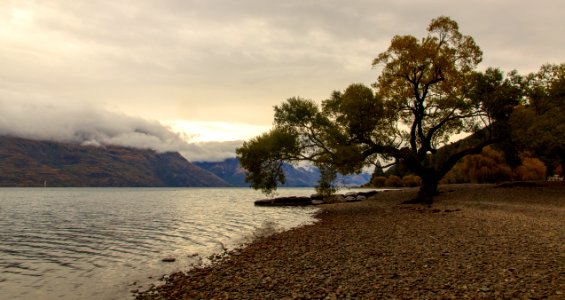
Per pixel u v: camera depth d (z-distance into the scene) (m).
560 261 12.89
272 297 10.91
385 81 43.09
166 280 15.30
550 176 73.69
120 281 15.72
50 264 19.97
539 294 9.38
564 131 40.91
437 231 21.69
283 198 67.12
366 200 58.62
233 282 13.25
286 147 39.47
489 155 68.94
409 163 43.00
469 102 43.19
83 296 13.69
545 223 23.05
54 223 42.75
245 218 42.34
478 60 41.66
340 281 12.05
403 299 9.77
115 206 78.25
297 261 16.02
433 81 41.91
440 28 40.97
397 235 21.12
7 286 15.37
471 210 32.91
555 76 48.69
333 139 38.84
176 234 31.12
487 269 12.26
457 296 9.66
